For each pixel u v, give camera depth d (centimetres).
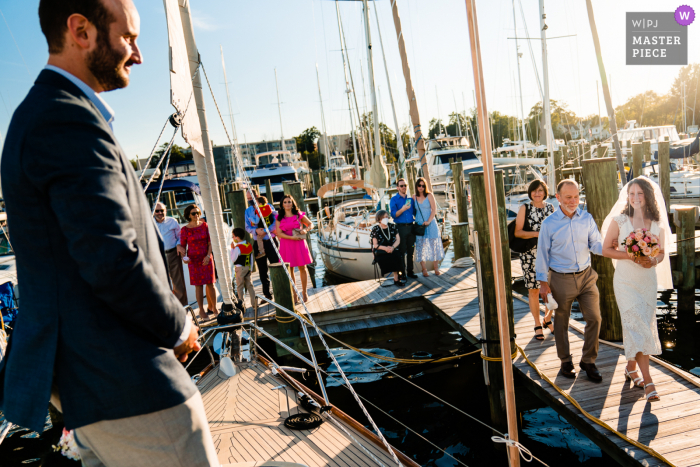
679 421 334
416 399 505
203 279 654
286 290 613
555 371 424
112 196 91
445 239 1273
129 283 90
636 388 383
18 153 90
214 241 453
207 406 341
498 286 154
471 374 546
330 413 313
